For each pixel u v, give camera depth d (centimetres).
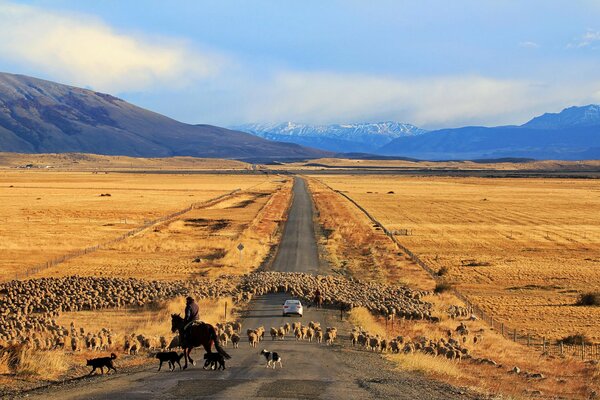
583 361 3991
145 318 4878
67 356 3256
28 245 9131
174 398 2186
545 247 9662
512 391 2639
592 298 6072
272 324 4597
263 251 8988
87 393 2298
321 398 2202
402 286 6694
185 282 6438
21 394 2314
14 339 3756
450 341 4031
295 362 3111
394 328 4706
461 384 2648
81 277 6631
